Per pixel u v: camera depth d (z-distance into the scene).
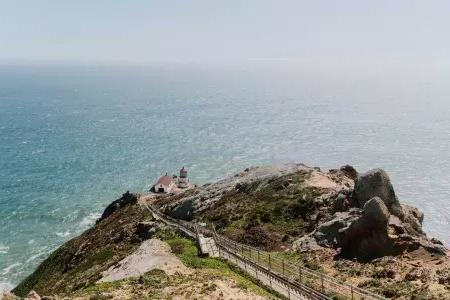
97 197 183.50
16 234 142.62
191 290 30.58
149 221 76.12
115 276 39.81
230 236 53.75
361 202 46.41
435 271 33.06
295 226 52.41
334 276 35.34
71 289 44.84
